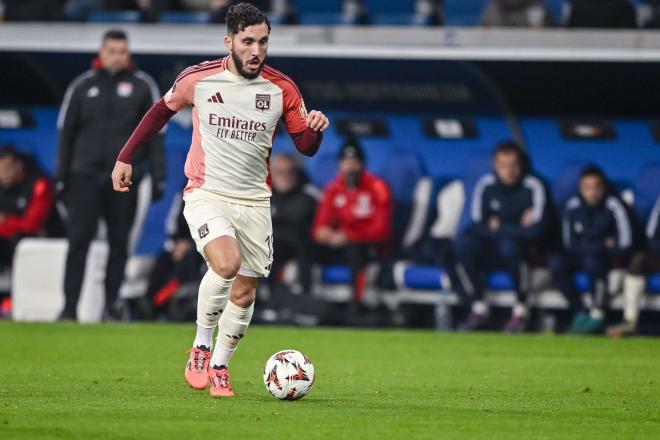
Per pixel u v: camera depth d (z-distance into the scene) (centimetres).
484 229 5666
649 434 2192
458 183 6216
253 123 2605
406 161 6297
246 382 3106
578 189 5728
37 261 5728
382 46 5878
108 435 2044
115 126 5184
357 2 6512
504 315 6097
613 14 5769
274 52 5956
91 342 4397
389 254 5925
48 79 6322
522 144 6275
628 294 5488
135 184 5250
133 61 6162
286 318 5822
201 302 2634
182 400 2597
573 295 5572
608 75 5828
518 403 2695
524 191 5644
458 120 6300
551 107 6159
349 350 4344
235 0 6025
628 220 5600
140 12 6328
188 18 6359
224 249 2555
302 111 2656
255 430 2136
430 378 3341
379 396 2809
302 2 6569
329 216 5859
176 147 6481
